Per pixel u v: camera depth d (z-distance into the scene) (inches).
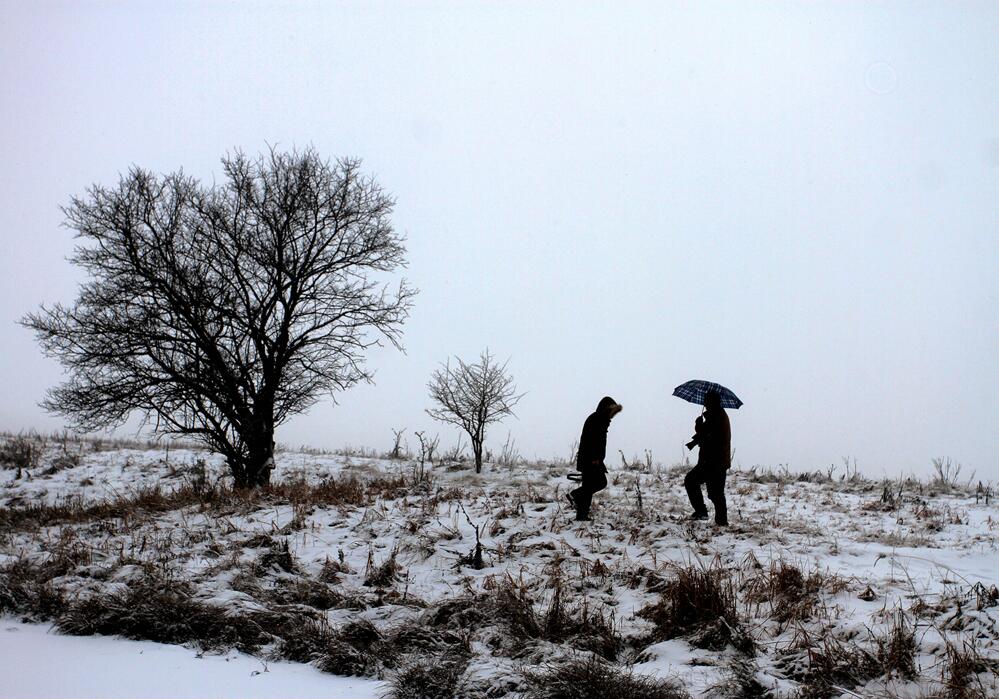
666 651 248.1
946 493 605.0
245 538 433.4
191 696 197.8
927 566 349.4
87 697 192.2
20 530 520.1
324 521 479.8
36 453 948.6
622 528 434.6
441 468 821.9
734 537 410.0
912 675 222.1
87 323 750.5
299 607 286.7
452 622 276.2
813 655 228.4
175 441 1064.2
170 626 261.7
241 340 775.7
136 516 521.0
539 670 219.3
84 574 354.9
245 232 800.9
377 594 326.3
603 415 464.4
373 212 833.5
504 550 398.6
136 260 757.3
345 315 821.9
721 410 452.1
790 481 676.1
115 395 732.0
